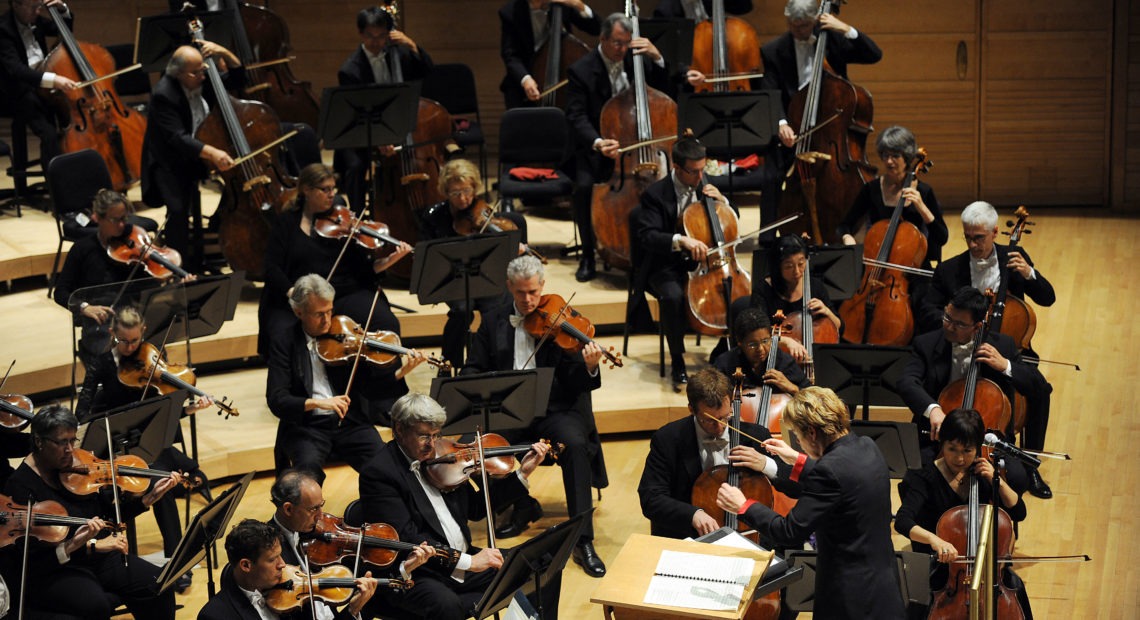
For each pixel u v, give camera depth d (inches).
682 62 1095.6
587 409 803.4
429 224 923.4
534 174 1059.9
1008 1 1289.4
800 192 1014.4
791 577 576.7
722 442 702.5
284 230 884.6
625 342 968.9
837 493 577.3
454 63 1195.9
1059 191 1332.4
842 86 1005.8
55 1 1079.0
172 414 713.6
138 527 812.0
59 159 984.9
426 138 1039.0
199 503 834.2
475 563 666.8
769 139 965.2
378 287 896.3
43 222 1114.7
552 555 619.2
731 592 544.1
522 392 721.0
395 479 677.9
